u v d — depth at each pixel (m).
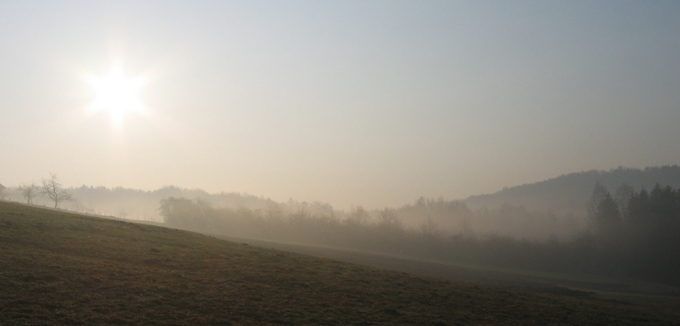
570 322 30.55
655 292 72.44
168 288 28.52
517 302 36.28
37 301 22.81
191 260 38.47
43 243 35.75
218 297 28.09
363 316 27.50
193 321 23.16
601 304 40.59
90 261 32.56
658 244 95.94
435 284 42.09
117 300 24.88
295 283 34.62
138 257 36.66
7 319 19.94
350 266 48.12
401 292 35.75
